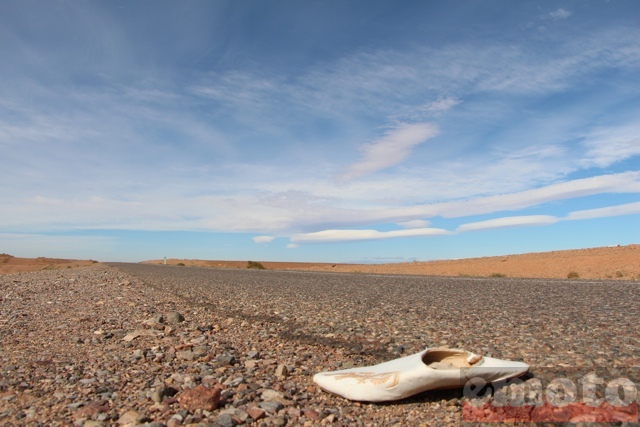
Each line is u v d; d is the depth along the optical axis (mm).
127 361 6324
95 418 4219
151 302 13164
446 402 4559
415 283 19672
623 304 11039
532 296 13352
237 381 5355
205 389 4555
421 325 8852
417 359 4883
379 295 14641
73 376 5562
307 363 6270
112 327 9031
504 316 9625
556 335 7457
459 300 12789
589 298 12438
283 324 9414
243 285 19734
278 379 5520
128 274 28719
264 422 4176
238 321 9836
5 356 6652
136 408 4465
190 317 10406
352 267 52594
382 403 4605
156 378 5504
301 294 15391
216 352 6867
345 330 8516
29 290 17406
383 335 7984
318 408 4551
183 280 23203
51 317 10508
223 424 4043
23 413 4375
